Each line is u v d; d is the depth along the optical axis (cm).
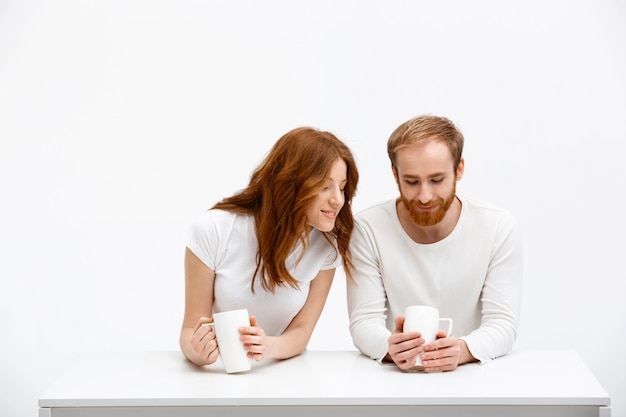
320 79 320
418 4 318
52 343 332
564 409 160
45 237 330
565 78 315
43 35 323
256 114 322
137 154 327
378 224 209
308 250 200
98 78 324
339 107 319
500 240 202
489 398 158
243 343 178
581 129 316
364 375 177
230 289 198
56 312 332
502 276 202
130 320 333
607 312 322
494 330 194
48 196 328
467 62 317
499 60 316
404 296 208
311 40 320
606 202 318
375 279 207
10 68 323
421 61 318
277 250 192
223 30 323
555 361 189
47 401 159
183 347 191
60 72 324
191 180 326
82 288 332
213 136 324
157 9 323
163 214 329
